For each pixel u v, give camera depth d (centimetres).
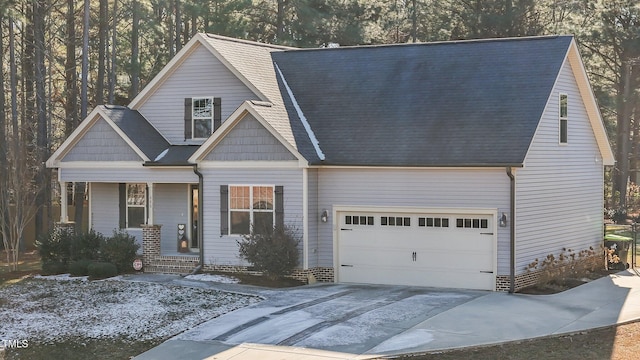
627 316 1877
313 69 2823
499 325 1798
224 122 2497
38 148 3462
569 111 2608
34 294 2288
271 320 1873
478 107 2430
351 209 2452
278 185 2453
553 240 2488
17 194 2831
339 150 2481
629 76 4569
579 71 2611
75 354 1691
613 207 4966
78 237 2677
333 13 4638
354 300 2122
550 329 1753
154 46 4819
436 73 2623
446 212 2338
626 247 2833
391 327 1789
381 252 2433
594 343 1641
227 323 1858
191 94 2764
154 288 2314
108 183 2888
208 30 4088
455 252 2344
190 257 2608
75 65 3959
